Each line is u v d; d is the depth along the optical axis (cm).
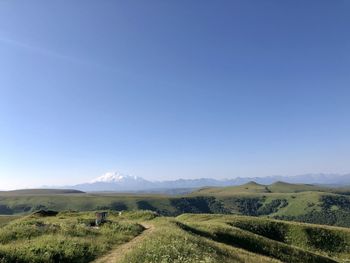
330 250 8144
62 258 2722
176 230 4478
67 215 8762
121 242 3766
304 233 8538
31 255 2611
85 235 3944
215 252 3569
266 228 8612
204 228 6122
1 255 2477
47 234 3694
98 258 2928
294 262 5575
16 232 3650
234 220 8631
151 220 6912
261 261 3997
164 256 2688
